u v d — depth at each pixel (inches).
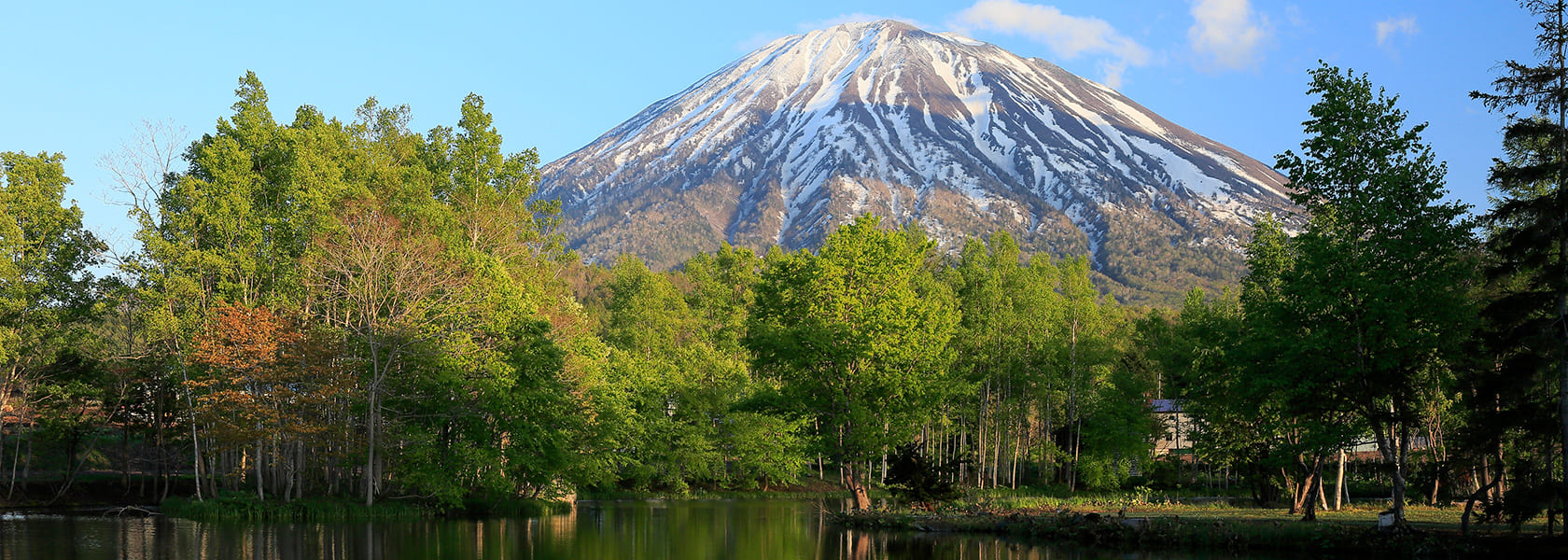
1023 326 2669.8
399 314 2003.0
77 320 2308.1
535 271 2374.5
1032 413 3149.6
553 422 2055.9
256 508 1820.9
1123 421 2701.8
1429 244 1216.8
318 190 1987.0
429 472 1894.7
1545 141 1202.6
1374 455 2664.9
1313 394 1302.9
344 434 1845.5
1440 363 1294.3
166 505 2028.8
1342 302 1236.5
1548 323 1103.0
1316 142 1294.3
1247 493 2886.3
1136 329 3430.1
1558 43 1128.2
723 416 3277.6
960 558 1285.7
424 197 2124.8
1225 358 1411.2
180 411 2342.5
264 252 2032.5
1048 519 1631.4
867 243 1884.8
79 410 2385.6
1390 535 1208.2
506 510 2094.0
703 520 1991.9
